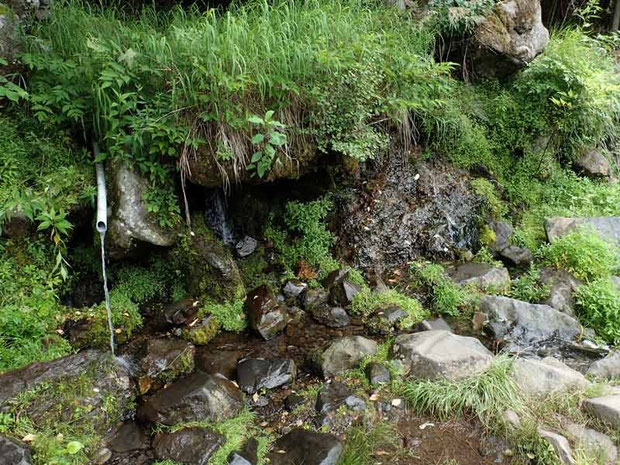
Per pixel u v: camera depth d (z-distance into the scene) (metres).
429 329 3.94
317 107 4.09
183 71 3.76
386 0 5.82
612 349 3.83
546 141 6.08
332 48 4.24
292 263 4.75
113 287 4.23
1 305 3.42
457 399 3.08
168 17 5.21
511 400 3.04
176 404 3.04
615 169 6.62
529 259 4.97
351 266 4.73
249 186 4.71
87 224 4.03
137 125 3.62
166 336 3.95
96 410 2.97
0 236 3.59
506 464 2.77
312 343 3.93
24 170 3.69
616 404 2.90
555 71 5.80
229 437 2.93
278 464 2.72
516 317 4.05
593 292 4.25
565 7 8.59
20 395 2.87
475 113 5.88
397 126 5.07
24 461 2.48
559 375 3.19
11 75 3.82
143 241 3.86
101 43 3.78
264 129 3.94
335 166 4.62
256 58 3.84
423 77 4.73
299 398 3.24
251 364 3.54
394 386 3.29
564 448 2.69
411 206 5.11
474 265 4.77
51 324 3.59
